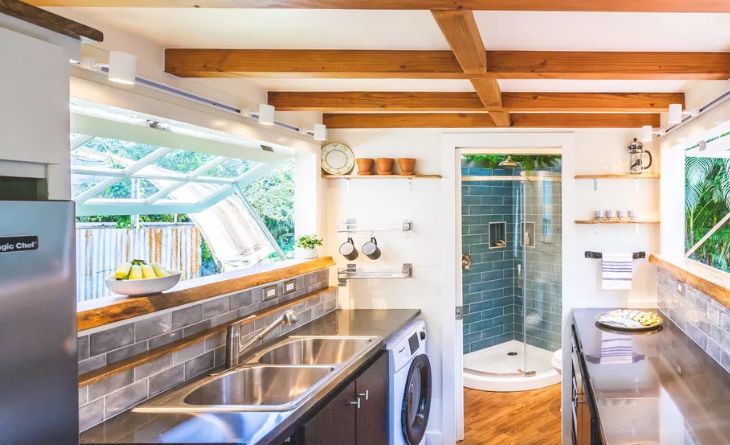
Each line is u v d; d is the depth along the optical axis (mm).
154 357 1777
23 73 938
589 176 3045
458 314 3316
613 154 3115
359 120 3154
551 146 3154
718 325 2135
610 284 3061
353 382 2100
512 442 3209
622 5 1183
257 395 2109
